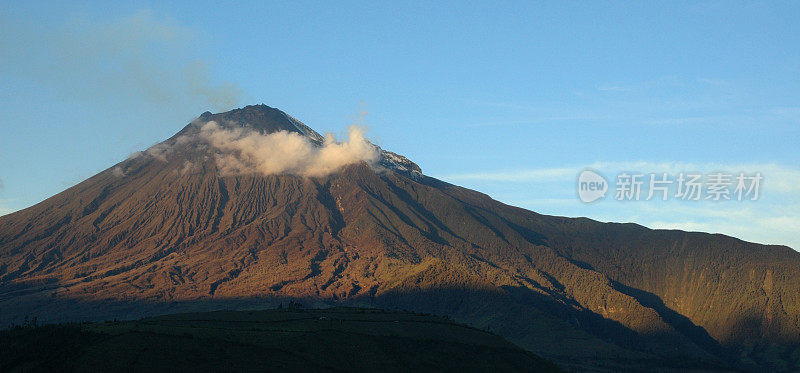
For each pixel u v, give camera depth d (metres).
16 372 186.25
